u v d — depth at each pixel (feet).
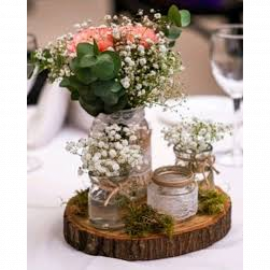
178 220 2.74
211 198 2.96
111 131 2.59
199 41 9.53
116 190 2.65
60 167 3.87
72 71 2.52
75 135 4.40
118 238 2.62
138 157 2.56
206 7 8.75
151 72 2.61
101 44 2.58
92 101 2.62
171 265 2.60
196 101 4.84
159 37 2.72
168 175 2.77
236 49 3.94
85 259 2.67
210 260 2.64
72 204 2.98
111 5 10.29
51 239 2.89
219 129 3.05
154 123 4.54
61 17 13.10
